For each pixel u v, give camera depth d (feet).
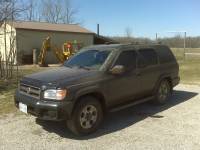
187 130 19.93
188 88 36.58
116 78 21.03
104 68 20.72
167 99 27.76
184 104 27.48
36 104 18.20
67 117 17.87
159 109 25.62
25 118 22.58
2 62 41.68
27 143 17.66
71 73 20.04
